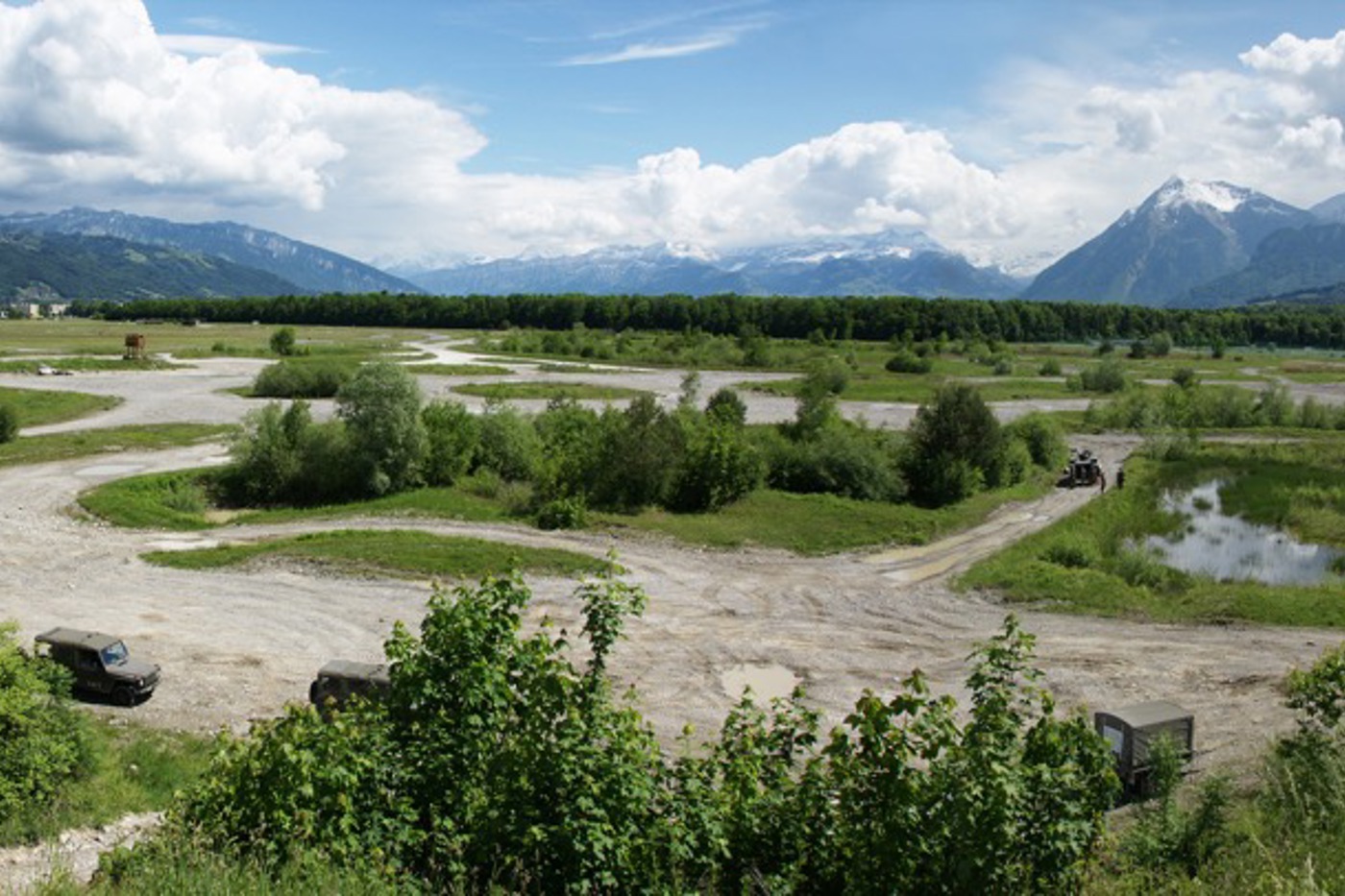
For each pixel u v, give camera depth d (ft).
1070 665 90.94
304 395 269.44
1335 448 247.29
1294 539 159.22
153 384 285.02
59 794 56.13
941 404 184.65
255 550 121.29
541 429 196.95
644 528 145.07
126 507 141.08
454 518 147.02
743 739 34.86
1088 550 134.62
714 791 33.42
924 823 30.09
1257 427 287.48
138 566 115.75
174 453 183.42
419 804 32.99
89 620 96.37
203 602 103.45
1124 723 61.26
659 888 29.94
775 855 31.91
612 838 29.53
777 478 177.68
